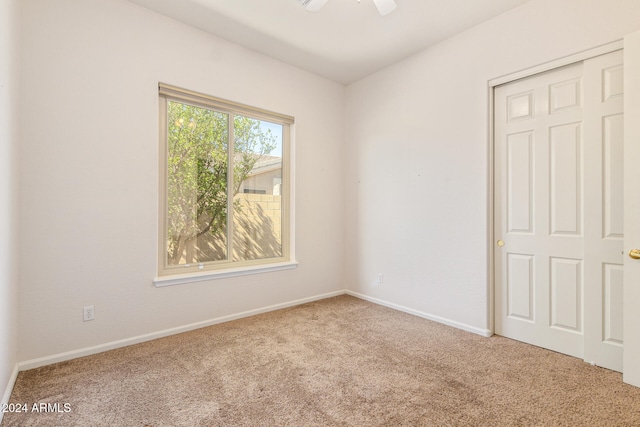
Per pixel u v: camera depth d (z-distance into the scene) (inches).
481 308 106.0
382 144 141.2
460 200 111.9
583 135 85.9
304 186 144.7
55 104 85.2
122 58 95.8
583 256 86.8
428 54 122.3
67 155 87.0
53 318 85.4
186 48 108.4
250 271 125.8
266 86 130.0
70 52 87.4
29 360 82.1
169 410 65.8
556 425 61.2
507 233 102.8
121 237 96.0
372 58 131.4
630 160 73.9
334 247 157.0
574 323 89.0
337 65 138.3
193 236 115.3
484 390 73.2
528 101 97.1
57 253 85.9
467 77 109.8
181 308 108.5
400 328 112.7
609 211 81.7
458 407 66.9
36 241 82.8
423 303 124.3
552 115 92.3
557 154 91.6
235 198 126.8
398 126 134.1
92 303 91.3
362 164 151.3
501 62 100.8
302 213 144.1
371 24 106.8
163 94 106.3
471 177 108.7
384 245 140.6
